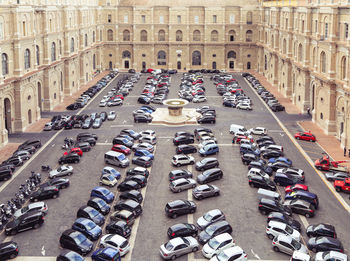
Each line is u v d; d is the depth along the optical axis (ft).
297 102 358.64
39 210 175.42
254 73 521.65
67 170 216.74
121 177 214.90
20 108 287.69
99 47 513.04
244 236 162.20
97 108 354.74
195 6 514.27
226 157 241.96
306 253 148.25
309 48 326.85
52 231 166.61
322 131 291.38
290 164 225.56
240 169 224.94
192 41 525.75
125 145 255.70
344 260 140.56
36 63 314.76
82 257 143.95
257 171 209.15
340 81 265.54
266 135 281.95
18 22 280.10
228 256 142.00
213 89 428.56
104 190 191.52
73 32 410.52
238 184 207.10
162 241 159.33
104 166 230.27
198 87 420.36
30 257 149.89
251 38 524.93
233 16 518.78
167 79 463.01
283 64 400.67
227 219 174.50
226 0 524.11
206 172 210.59
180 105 312.09
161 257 149.28
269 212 177.06
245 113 338.75
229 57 531.50
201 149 243.81
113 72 513.45
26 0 301.02
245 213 179.52
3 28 266.36
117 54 531.50
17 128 289.94
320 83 292.81
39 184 207.00
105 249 145.69
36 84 315.37
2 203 188.24
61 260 143.54
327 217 176.86
